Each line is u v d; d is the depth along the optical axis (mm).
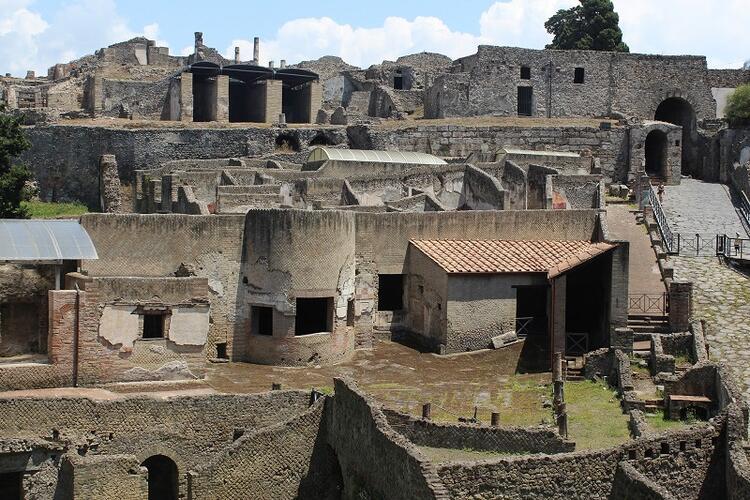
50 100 82438
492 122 74688
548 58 79062
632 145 69688
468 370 40875
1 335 37625
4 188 53719
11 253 36531
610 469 26078
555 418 33031
